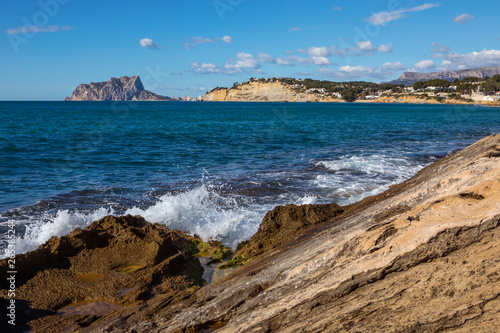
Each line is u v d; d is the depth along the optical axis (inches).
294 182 587.8
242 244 367.9
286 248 306.2
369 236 188.5
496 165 239.5
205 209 442.0
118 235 331.6
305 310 169.5
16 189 547.8
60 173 672.4
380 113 3555.6
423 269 159.3
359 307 154.7
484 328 129.2
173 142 1158.3
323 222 364.5
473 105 6555.1
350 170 678.5
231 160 819.4
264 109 4675.2
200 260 334.0
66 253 306.5
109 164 769.6
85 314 241.3
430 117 2790.4
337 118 2650.1
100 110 3838.6
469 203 183.0
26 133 1354.6
